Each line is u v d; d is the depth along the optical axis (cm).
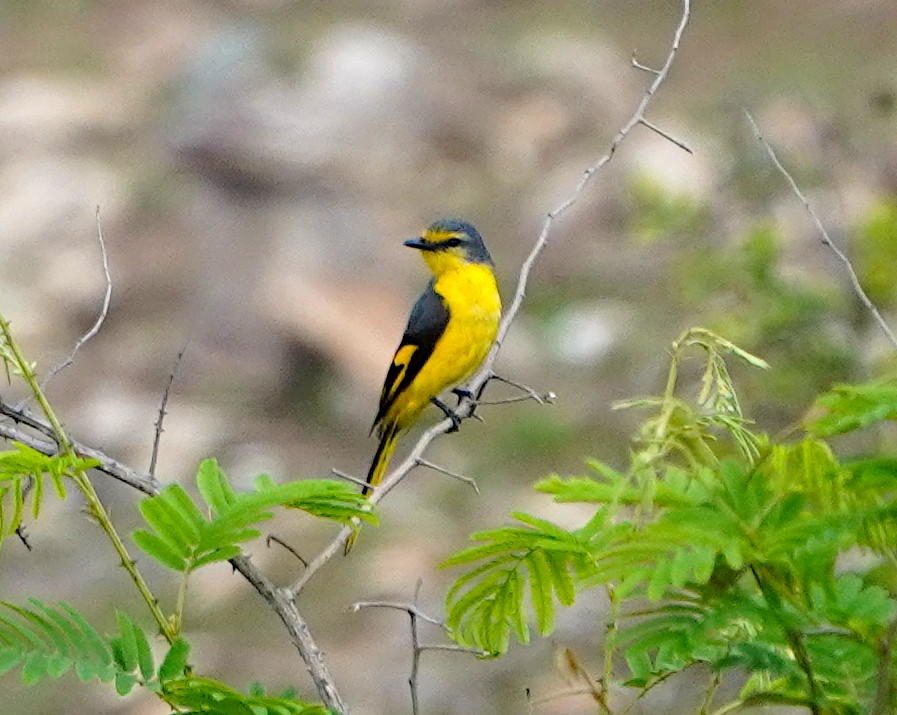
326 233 1825
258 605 1234
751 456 300
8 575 1321
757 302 996
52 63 2361
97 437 1534
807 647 295
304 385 1603
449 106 2062
